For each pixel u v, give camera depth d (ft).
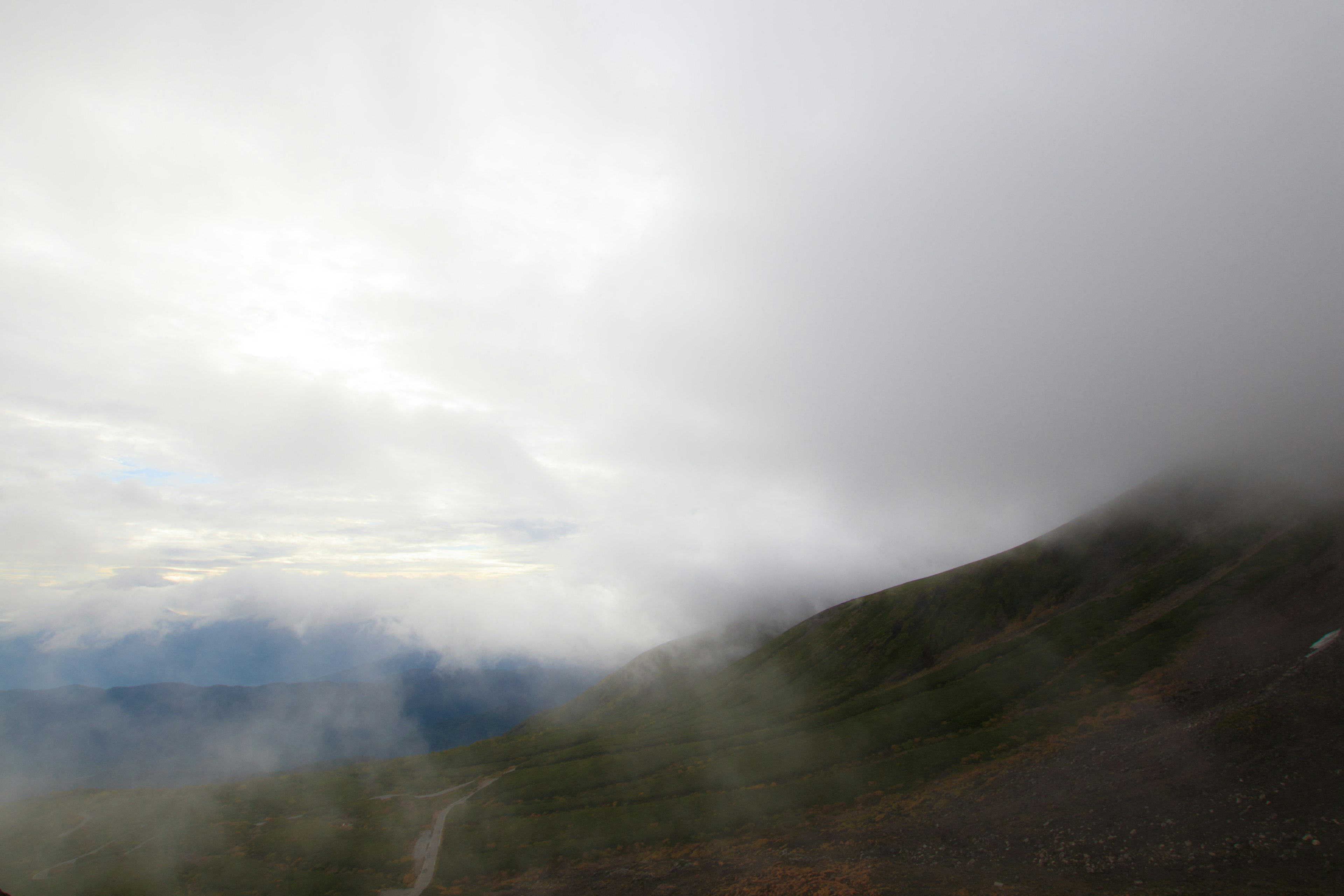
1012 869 171.01
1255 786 164.76
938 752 309.63
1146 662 319.27
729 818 306.96
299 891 320.50
